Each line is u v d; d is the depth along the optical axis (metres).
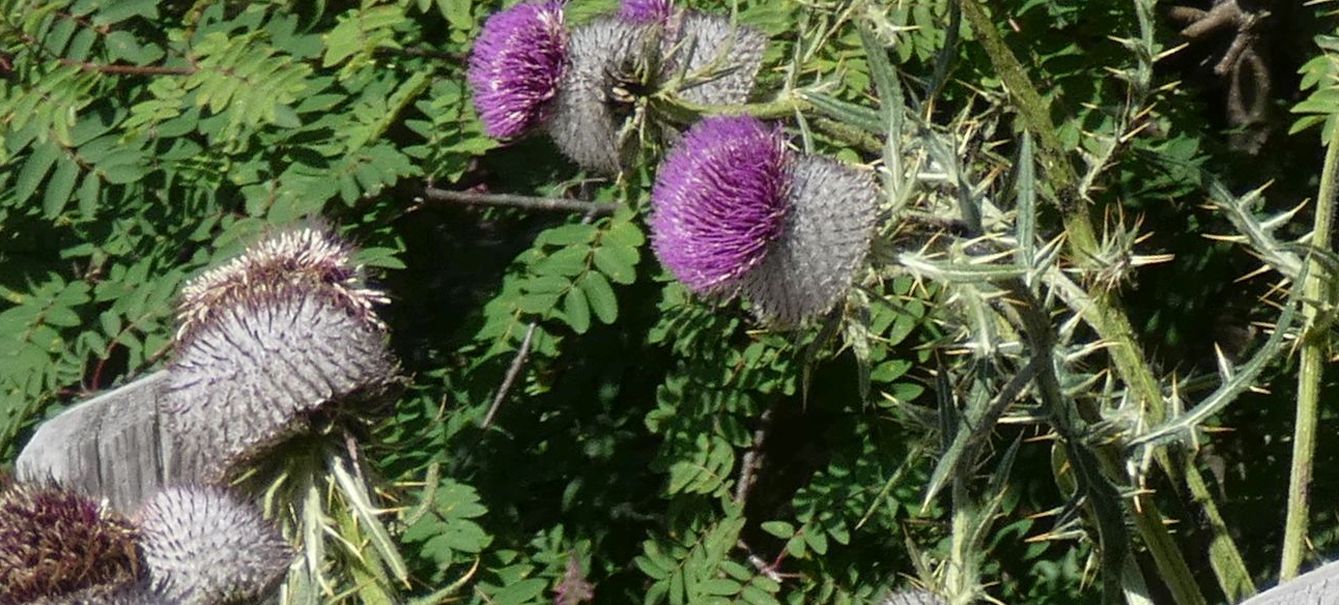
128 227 1.20
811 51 1.03
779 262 0.99
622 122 1.04
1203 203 1.24
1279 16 1.26
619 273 1.16
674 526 1.21
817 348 1.00
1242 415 1.26
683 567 1.20
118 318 1.18
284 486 1.02
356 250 1.12
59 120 1.17
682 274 1.00
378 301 1.04
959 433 0.96
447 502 1.15
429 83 1.20
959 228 1.01
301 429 1.01
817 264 0.98
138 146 1.17
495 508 1.23
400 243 1.18
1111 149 1.03
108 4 1.19
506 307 1.18
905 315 1.12
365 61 1.17
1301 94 1.27
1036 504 1.25
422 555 1.13
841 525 1.20
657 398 1.22
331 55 1.16
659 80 1.03
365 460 1.02
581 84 1.05
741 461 1.26
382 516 1.02
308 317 1.01
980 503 1.21
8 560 0.96
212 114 1.18
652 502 1.26
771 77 1.09
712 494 1.22
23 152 1.21
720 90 1.06
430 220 1.27
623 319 1.25
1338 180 1.02
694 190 1.00
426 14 1.24
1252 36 1.27
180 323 1.05
